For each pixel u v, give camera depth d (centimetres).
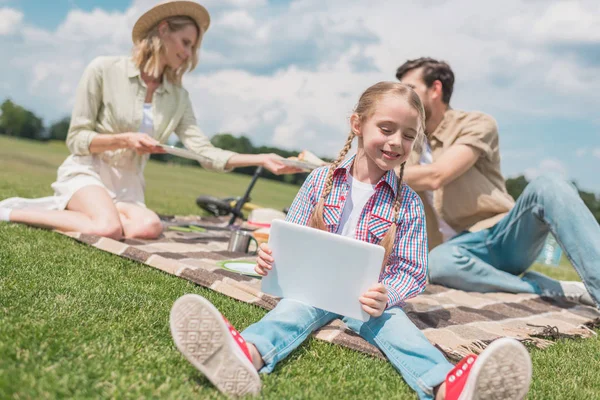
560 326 270
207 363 148
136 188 370
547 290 338
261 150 1917
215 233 415
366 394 163
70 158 357
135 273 261
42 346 154
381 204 208
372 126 201
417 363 173
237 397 149
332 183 214
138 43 354
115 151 355
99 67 350
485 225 338
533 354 219
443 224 353
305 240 188
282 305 189
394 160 201
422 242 207
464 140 326
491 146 337
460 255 327
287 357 181
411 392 171
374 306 181
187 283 253
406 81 331
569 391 183
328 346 195
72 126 349
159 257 278
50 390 130
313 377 169
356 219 208
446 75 329
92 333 172
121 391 137
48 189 671
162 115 365
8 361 141
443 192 340
